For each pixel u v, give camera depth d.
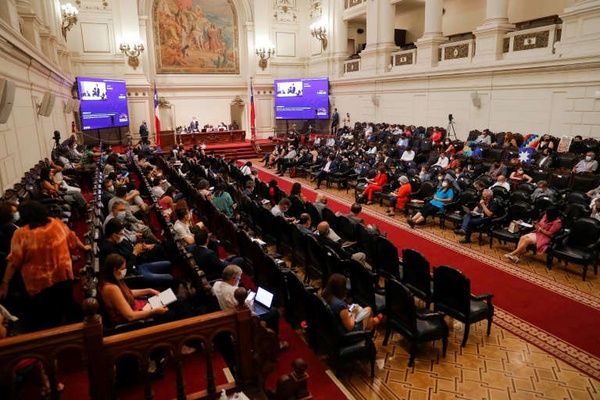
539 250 6.93
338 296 4.26
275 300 5.60
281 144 20.64
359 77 20.14
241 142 21.66
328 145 17.91
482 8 17.86
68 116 16.75
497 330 5.21
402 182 9.98
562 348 4.81
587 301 5.84
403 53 17.80
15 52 7.66
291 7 23.62
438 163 12.69
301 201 8.97
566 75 11.78
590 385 4.20
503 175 10.36
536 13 15.83
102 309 3.85
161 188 9.86
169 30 21.56
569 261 6.56
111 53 20.22
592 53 10.87
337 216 7.48
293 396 2.91
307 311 4.59
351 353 4.16
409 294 4.36
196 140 20.36
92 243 5.09
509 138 13.10
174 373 3.73
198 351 4.08
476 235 8.80
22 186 7.39
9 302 4.10
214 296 3.99
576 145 10.98
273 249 8.06
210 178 11.83
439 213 9.05
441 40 16.30
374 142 16.36
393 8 18.70
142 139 18.62
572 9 11.30
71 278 3.95
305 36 24.17
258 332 3.03
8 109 6.01
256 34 22.80
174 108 22.38
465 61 14.96
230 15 22.78
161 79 21.86
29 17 10.62
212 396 2.96
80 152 15.30
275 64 23.69
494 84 13.96
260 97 23.58
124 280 4.80
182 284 4.89
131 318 3.66
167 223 6.47
